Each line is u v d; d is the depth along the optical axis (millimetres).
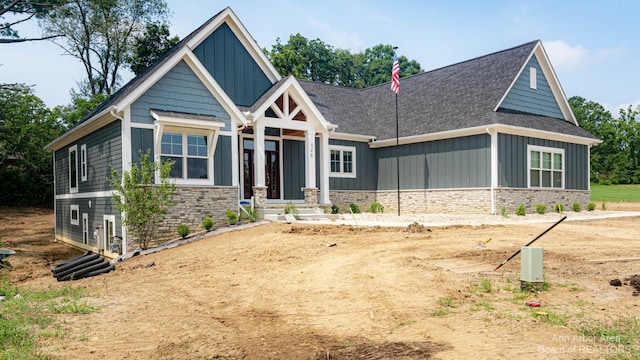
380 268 9891
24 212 33312
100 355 5867
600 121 61875
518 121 21094
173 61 16266
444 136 21938
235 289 9195
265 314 7559
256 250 12469
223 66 20234
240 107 20047
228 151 17719
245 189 21156
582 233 14328
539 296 7629
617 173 53156
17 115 35656
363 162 24953
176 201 16312
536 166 22078
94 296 9070
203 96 17188
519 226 15742
